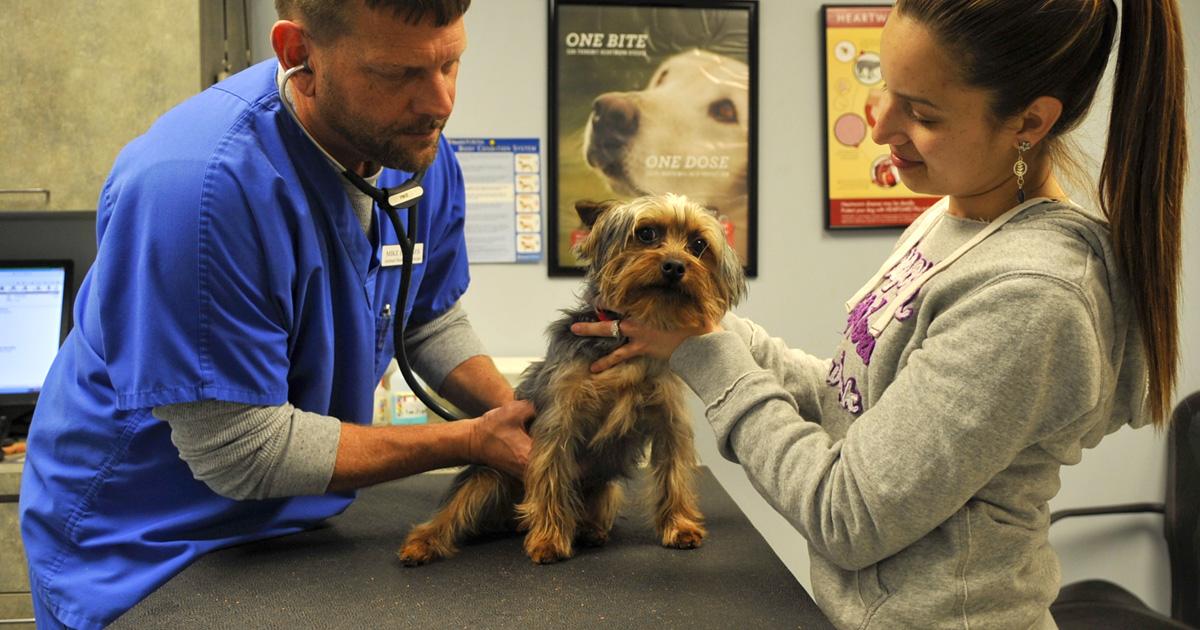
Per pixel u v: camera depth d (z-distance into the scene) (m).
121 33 2.16
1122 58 0.89
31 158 2.19
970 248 0.97
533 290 2.57
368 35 1.11
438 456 1.33
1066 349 0.85
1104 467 2.71
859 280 2.66
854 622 0.98
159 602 1.07
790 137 2.62
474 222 2.54
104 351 1.18
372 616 1.02
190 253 1.13
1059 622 2.02
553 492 1.31
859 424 0.96
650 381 1.36
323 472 1.21
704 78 2.55
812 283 2.65
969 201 1.04
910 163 1.00
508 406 1.40
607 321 1.37
